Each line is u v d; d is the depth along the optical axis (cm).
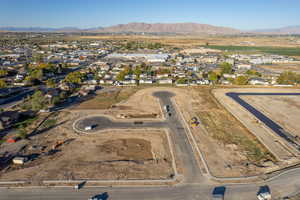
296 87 10294
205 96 8719
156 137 5325
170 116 6594
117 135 5394
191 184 3662
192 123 5978
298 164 4319
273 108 7500
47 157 4384
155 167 4119
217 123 6200
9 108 6925
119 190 3497
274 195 3425
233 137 5403
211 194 3450
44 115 6494
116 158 4428
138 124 6019
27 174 3838
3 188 3481
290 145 5047
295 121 6444
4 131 5444
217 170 4053
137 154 4597
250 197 3391
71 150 4669
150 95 8700
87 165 4141
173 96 8619
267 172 4025
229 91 9550
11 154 4456
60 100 7806
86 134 5403
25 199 3269
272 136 5494
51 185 3572
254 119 6512
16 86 9475
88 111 6894
